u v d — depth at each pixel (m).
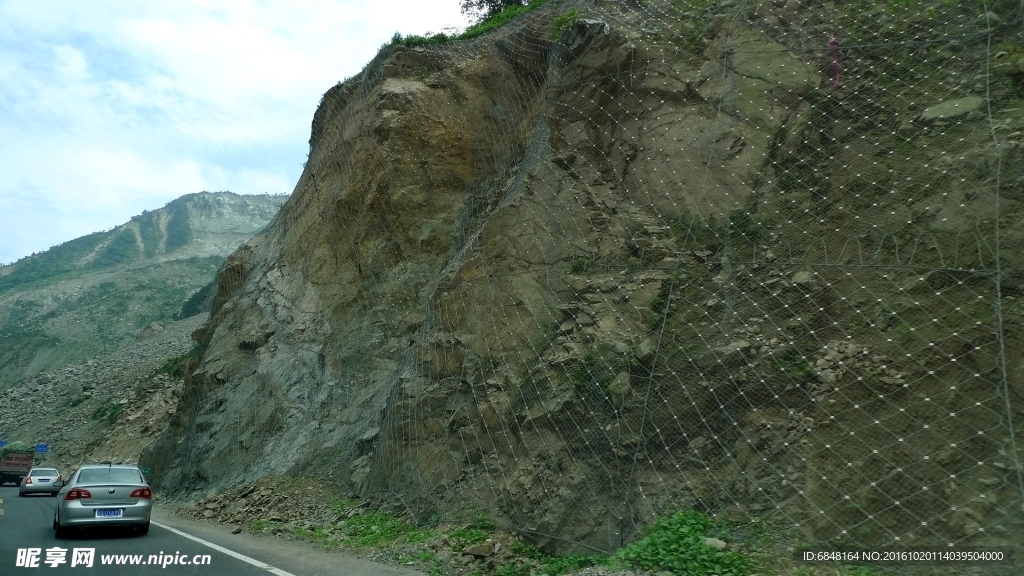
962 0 6.90
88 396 33.88
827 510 4.75
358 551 6.84
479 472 7.07
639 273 6.97
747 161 6.96
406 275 11.54
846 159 6.45
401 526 7.36
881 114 6.55
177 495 13.30
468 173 12.10
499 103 12.12
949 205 5.59
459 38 13.98
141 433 24.28
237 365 13.95
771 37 7.71
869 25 7.30
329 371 11.80
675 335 6.29
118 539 8.21
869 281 5.64
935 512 4.40
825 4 7.71
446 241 11.52
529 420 6.78
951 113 6.13
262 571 6.10
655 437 5.82
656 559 4.80
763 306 6.04
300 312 13.39
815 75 7.16
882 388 5.05
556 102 9.25
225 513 10.23
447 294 8.76
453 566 5.95
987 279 5.09
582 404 6.45
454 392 7.94
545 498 6.20
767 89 7.30
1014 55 6.19
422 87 12.94
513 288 7.96
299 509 9.16
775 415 5.39
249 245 17.95
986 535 4.16
